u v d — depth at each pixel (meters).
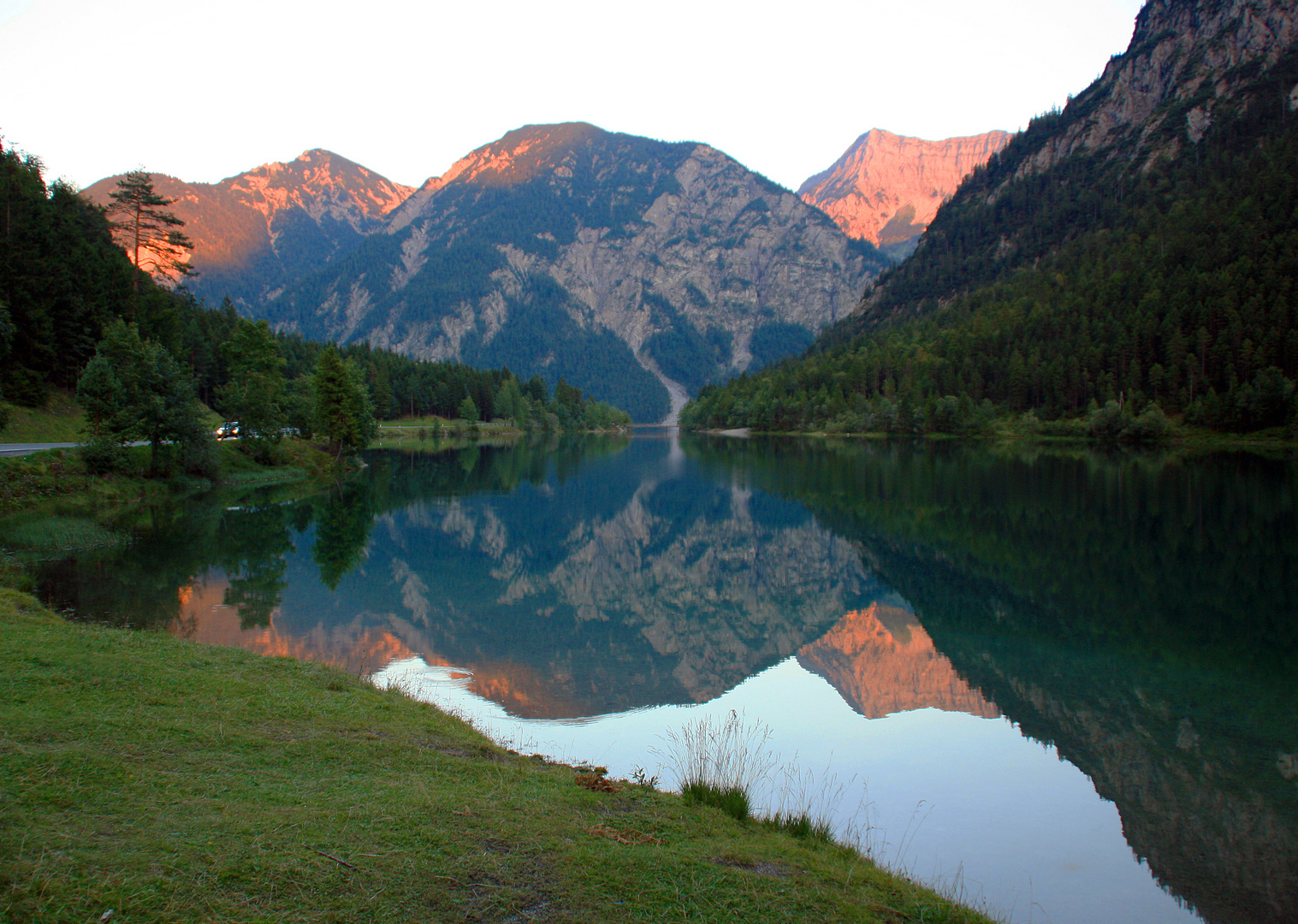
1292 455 86.94
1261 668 22.89
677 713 19.25
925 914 7.91
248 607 27.08
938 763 16.38
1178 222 168.25
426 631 25.92
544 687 20.95
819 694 21.17
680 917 6.90
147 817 7.44
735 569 39.81
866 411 161.00
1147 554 39.69
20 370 60.88
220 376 103.88
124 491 49.28
